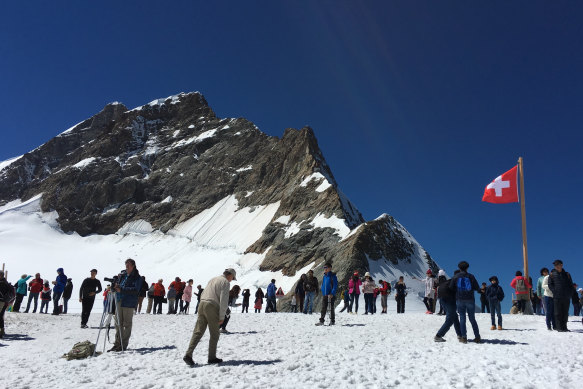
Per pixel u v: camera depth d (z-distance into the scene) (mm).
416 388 6512
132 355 10398
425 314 21344
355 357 9352
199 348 11211
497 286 14836
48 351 11852
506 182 24188
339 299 42375
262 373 7871
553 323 14461
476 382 6816
